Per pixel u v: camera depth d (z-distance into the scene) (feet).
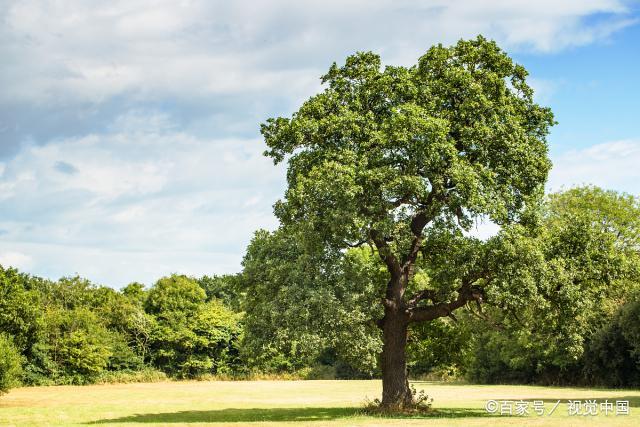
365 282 77.10
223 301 263.29
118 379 191.93
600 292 82.58
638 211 170.40
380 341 77.20
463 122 78.74
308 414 86.12
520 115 81.66
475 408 93.04
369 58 81.56
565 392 144.25
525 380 200.03
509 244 72.54
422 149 72.08
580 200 174.29
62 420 80.89
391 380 82.79
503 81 78.95
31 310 138.82
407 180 71.51
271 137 81.05
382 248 78.38
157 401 120.16
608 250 79.82
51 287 205.16
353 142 77.25
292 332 72.08
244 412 92.43
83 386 175.73
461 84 77.92
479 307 82.48
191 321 215.72
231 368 222.07
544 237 80.07
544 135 83.97
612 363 156.76
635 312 139.74
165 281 220.84
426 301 91.20
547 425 61.57
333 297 71.87
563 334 81.46
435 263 85.35
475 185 71.97
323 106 79.61
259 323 77.71
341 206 71.36
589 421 66.33
